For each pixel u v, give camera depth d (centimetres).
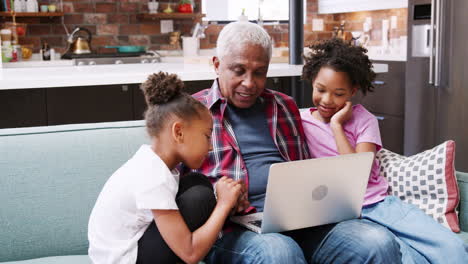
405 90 468
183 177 162
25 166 185
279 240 153
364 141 198
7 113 288
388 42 570
